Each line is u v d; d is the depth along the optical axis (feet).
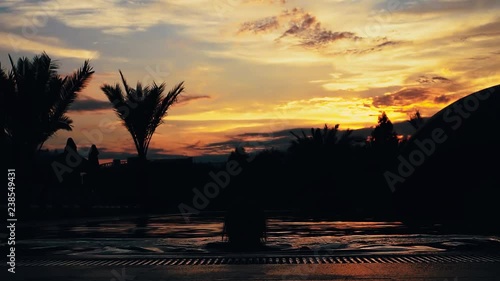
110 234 51.80
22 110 80.18
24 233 53.93
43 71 81.41
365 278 25.98
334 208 113.91
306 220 75.66
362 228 58.65
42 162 97.14
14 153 81.25
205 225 65.51
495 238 44.52
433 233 50.93
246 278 26.30
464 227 59.31
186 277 26.73
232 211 40.52
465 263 31.17
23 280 26.25
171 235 50.34
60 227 63.21
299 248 38.78
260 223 40.47
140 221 75.00
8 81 79.41
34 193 106.22
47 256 35.55
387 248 38.34
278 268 29.55
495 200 63.36
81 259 34.22
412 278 25.91
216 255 35.42
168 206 113.70
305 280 25.57
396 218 75.51
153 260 33.60
